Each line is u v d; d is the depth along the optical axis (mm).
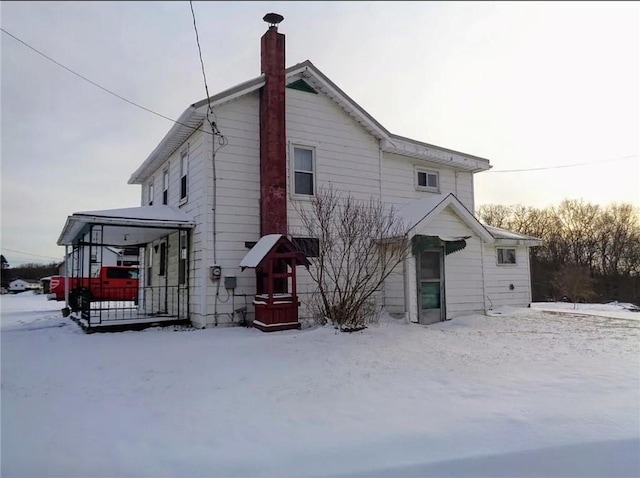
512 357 6754
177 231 11945
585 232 39844
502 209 47375
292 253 9469
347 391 4980
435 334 8961
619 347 7594
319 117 11773
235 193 10422
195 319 10328
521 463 3156
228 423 3994
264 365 6160
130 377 5582
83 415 4219
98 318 11070
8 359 6730
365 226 10227
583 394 4777
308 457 3268
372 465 3135
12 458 3256
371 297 11016
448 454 3297
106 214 10180
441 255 11773
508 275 15195
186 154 11750
